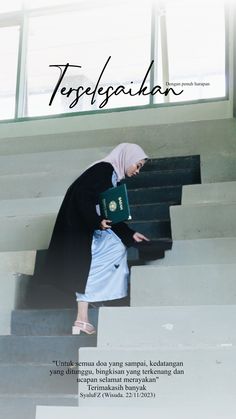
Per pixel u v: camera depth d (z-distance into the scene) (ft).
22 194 20.04
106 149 20.88
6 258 15.51
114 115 23.11
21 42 25.32
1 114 24.34
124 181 19.17
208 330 11.50
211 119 22.15
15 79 24.93
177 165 19.63
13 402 11.61
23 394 12.00
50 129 23.49
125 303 13.83
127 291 13.70
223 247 14.65
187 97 22.95
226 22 23.38
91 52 25.08
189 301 13.30
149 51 24.47
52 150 22.04
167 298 13.37
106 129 22.02
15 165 21.13
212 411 9.78
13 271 15.38
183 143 20.83
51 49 25.44
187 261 14.69
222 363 10.43
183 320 11.61
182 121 22.44
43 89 24.86
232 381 10.34
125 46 24.90
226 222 15.55
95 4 25.49
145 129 21.47
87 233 12.82
